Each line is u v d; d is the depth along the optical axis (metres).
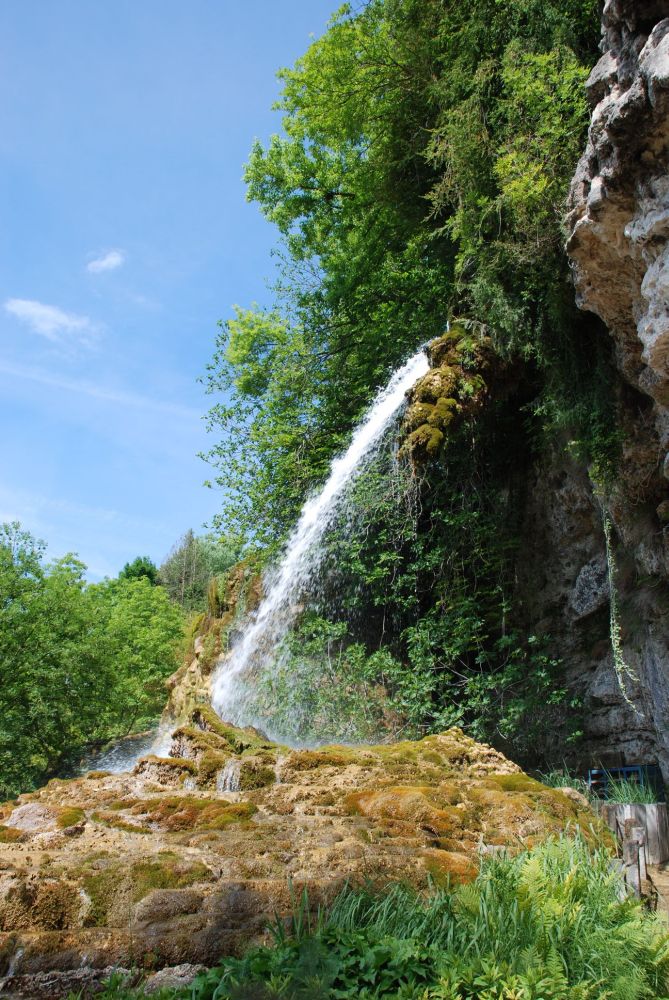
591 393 7.31
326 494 11.55
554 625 8.47
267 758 4.83
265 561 12.92
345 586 10.80
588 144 5.55
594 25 7.90
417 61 10.34
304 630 10.24
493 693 8.49
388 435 10.37
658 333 4.82
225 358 16.25
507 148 7.72
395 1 10.63
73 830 3.55
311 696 9.71
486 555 9.12
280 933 2.75
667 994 2.89
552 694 7.67
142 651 28.95
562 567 8.55
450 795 4.38
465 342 8.46
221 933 2.77
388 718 9.05
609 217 5.23
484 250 8.30
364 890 3.10
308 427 13.76
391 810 4.10
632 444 6.74
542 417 8.80
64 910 2.78
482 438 9.33
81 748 22.28
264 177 16.30
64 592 22.23
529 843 3.99
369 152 12.68
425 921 2.89
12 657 20.77
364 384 13.39
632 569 7.38
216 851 3.37
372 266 14.24
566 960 2.84
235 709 11.30
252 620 12.60
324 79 12.30
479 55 8.99
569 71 7.02
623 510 7.09
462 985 2.55
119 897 2.86
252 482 14.55
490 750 5.37
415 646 8.98
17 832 3.55
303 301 15.70
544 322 7.89
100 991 2.53
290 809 4.21
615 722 7.21
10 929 2.67
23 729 20.36
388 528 9.98
